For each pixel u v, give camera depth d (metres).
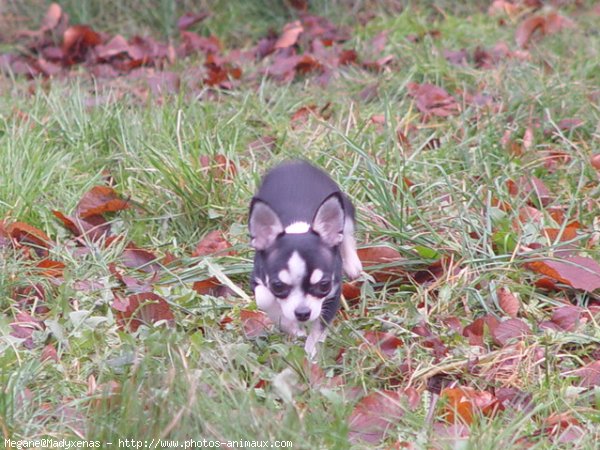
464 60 13.41
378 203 9.41
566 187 10.09
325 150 10.55
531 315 8.09
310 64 13.70
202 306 8.20
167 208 9.87
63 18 15.52
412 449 6.28
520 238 8.87
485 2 16.09
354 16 15.95
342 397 6.70
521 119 11.44
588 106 11.55
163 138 10.83
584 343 7.64
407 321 8.02
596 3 15.69
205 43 15.05
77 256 9.13
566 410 6.79
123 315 8.11
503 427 6.61
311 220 7.51
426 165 10.28
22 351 7.49
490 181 10.02
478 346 7.64
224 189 9.91
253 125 11.91
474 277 8.54
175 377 6.52
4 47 15.21
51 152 10.78
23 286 8.52
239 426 6.21
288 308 7.11
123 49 14.74
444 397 6.89
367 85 12.88
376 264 8.79
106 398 6.45
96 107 11.76
